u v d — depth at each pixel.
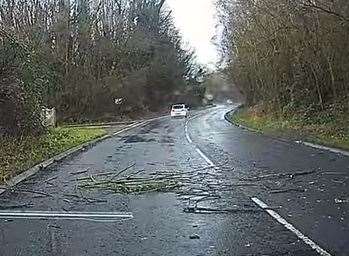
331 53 29.14
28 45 22.42
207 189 11.61
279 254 6.64
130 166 16.31
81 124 51.50
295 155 18.53
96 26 57.09
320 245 7.02
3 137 19.39
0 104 19.50
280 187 11.69
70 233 7.87
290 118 34.69
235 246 7.04
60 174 14.71
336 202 9.85
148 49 70.25
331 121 29.64
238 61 49.78
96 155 20.33
